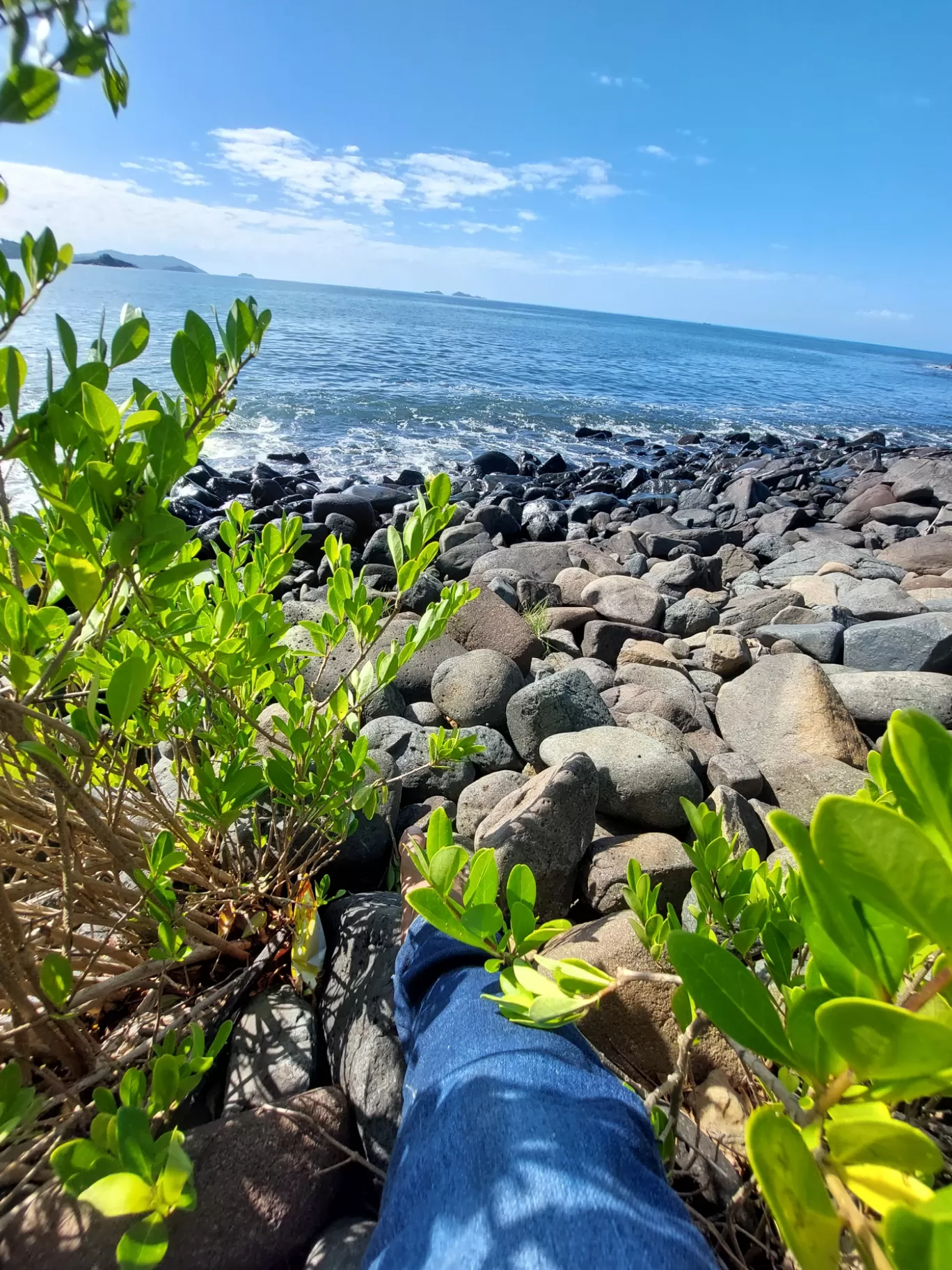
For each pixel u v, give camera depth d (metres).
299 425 17.25
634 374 35.66
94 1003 1.60
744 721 3.94
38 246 0.89
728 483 14.69
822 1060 0.56
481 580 6.88
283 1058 1.57
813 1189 0.50
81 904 1.59
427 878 0.93
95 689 1.30
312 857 2.00
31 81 0.68
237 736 1.76
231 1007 1.70
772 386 38.84
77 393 0.98
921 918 0.46
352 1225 1.27
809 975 0.80
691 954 0.57
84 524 0.96
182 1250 1.18
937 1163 0.49
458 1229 0.85
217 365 1.14
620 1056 1.65
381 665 1.95
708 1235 1.21
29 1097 1.04
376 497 11.12
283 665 2.18
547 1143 0.92
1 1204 1.14
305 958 1.73
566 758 2.53
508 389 25.66
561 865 2.32
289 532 2.04
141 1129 0.94
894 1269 0.43
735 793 2.87
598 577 6.99
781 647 5.25
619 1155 0.93
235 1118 1.36
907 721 0.51
